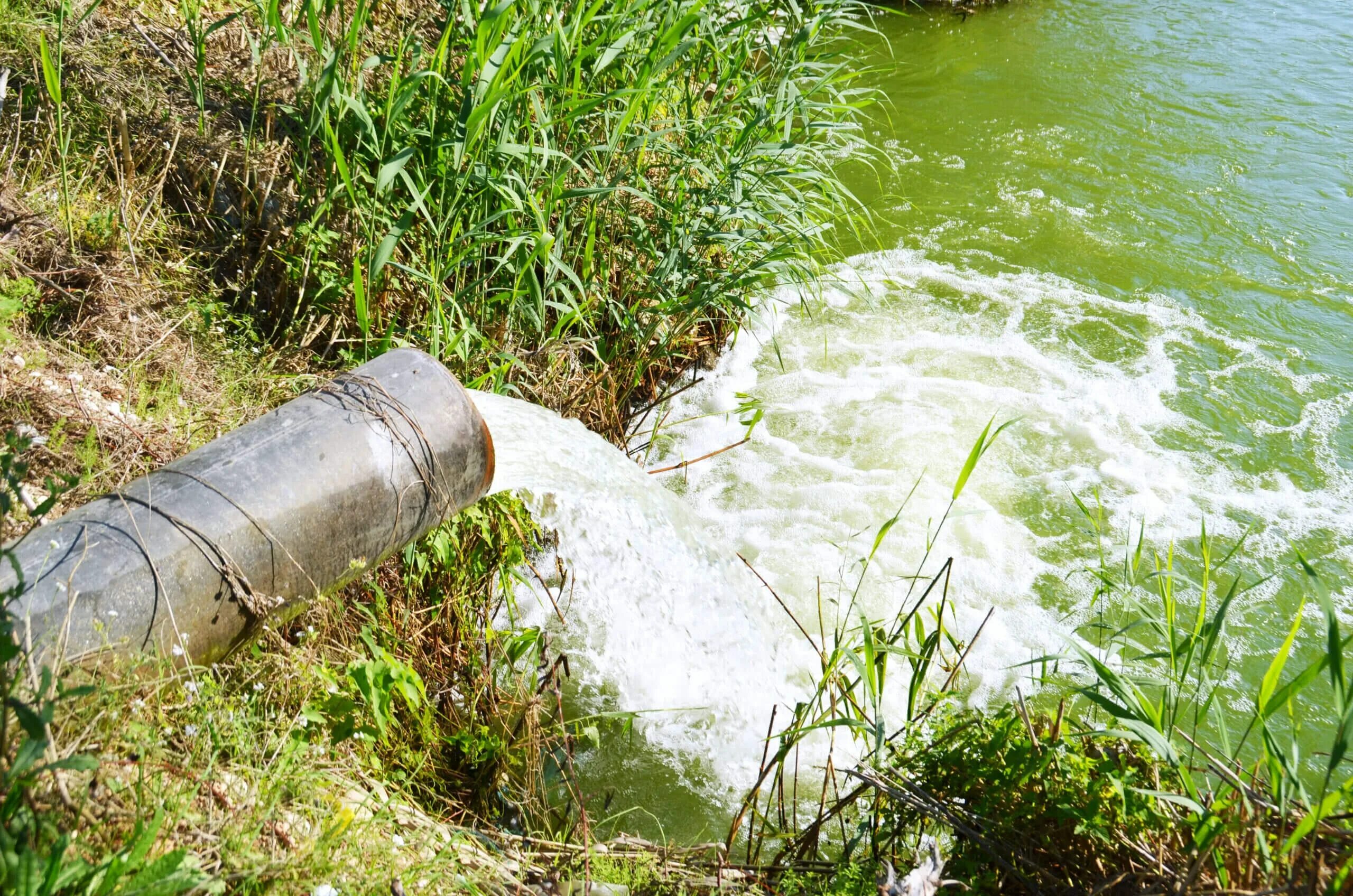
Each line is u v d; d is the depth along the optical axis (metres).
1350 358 6.61
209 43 5.73
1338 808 3.21
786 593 5.12
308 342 4.80
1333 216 7.97
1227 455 5.91
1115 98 9.82
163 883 2.14
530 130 4.99
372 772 3.43
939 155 9.02
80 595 2.71
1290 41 10.78
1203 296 7.23
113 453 3.72
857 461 5.98
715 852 3.75
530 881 3.29
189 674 2.93
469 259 4.90
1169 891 2.82
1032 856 3.20
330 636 3.74
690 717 4.39
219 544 2.99
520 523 4.72
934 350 6.86
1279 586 5.06
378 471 3.37
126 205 4.73
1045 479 5.81
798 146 6.04
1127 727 3.23
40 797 2.32
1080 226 8.02
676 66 5.80
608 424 5.73
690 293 5.81
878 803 3.51
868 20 11.72
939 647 3.89
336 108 4.71
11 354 3.88
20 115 4.77
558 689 4.02
